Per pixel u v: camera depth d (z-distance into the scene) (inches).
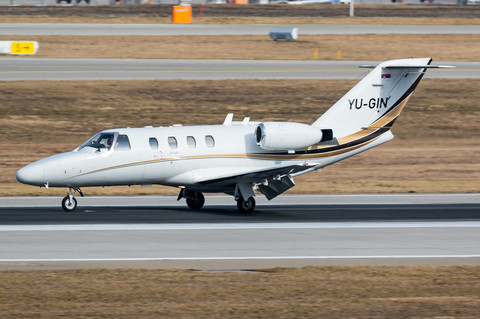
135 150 3134.8
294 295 1619.1
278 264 2023.9
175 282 1742.1
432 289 1695.4
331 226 2787.9
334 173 5260.8
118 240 2389.3
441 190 4333.2
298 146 3353.8
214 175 3277.6
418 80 3631.9
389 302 1562.5
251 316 1434.5
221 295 1610.5
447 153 5979.3
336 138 3523.6
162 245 2305.6
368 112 3587.6
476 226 2829.7
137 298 1577.3
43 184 3021.7
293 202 3703.3
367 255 2175.2
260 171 3065.9
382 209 3398.1
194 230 2632.9
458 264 2048.5
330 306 1519.4
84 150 3102.9
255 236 2514.8
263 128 3270.2
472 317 1445.6
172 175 3218.5
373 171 5359.3
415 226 2812.5
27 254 2123.5
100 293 1620.3
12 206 3383.4
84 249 2217.0
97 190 4178.2
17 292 1621.6
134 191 4175.7
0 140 5693.9
